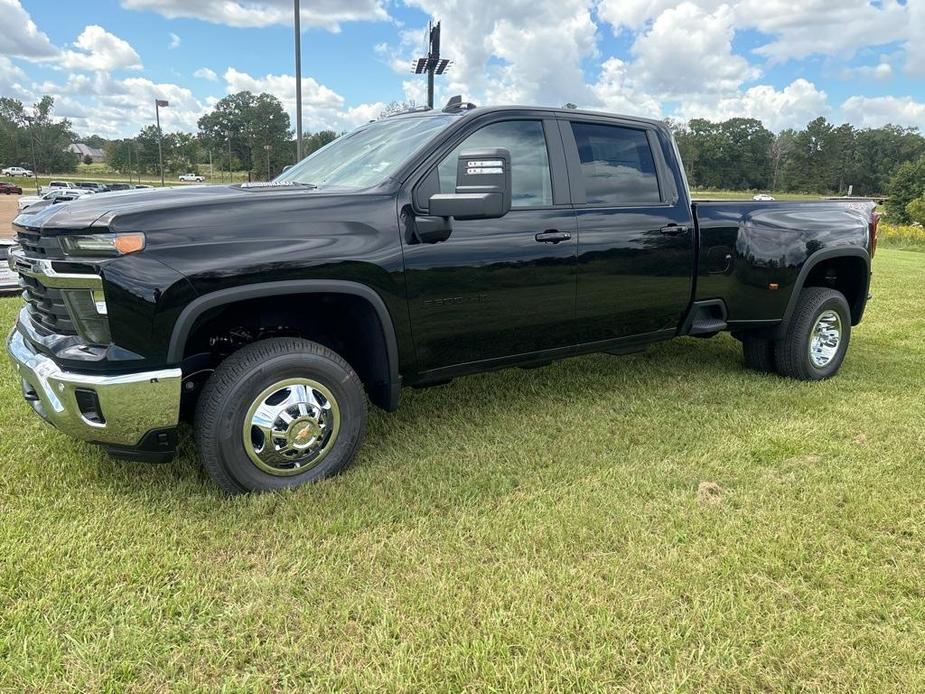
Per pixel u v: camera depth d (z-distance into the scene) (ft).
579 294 12.53
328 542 8.81
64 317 9.11
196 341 10.50
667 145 14.02
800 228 15.40
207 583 7.93
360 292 10.03
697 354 18.99
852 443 12.37
